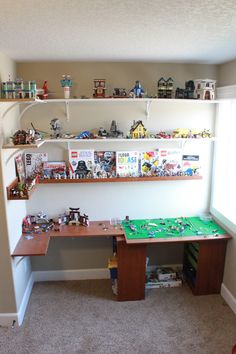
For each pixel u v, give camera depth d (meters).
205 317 3.02
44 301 3.26
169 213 3.66
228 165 3.46
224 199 3.55
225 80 3.20
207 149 3.52
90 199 3.52
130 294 3.25
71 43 2.27
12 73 2.97
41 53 2.67
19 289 2.99
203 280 3.31
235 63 2.98
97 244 3.64
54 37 2.07
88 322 2.94
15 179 2.97
